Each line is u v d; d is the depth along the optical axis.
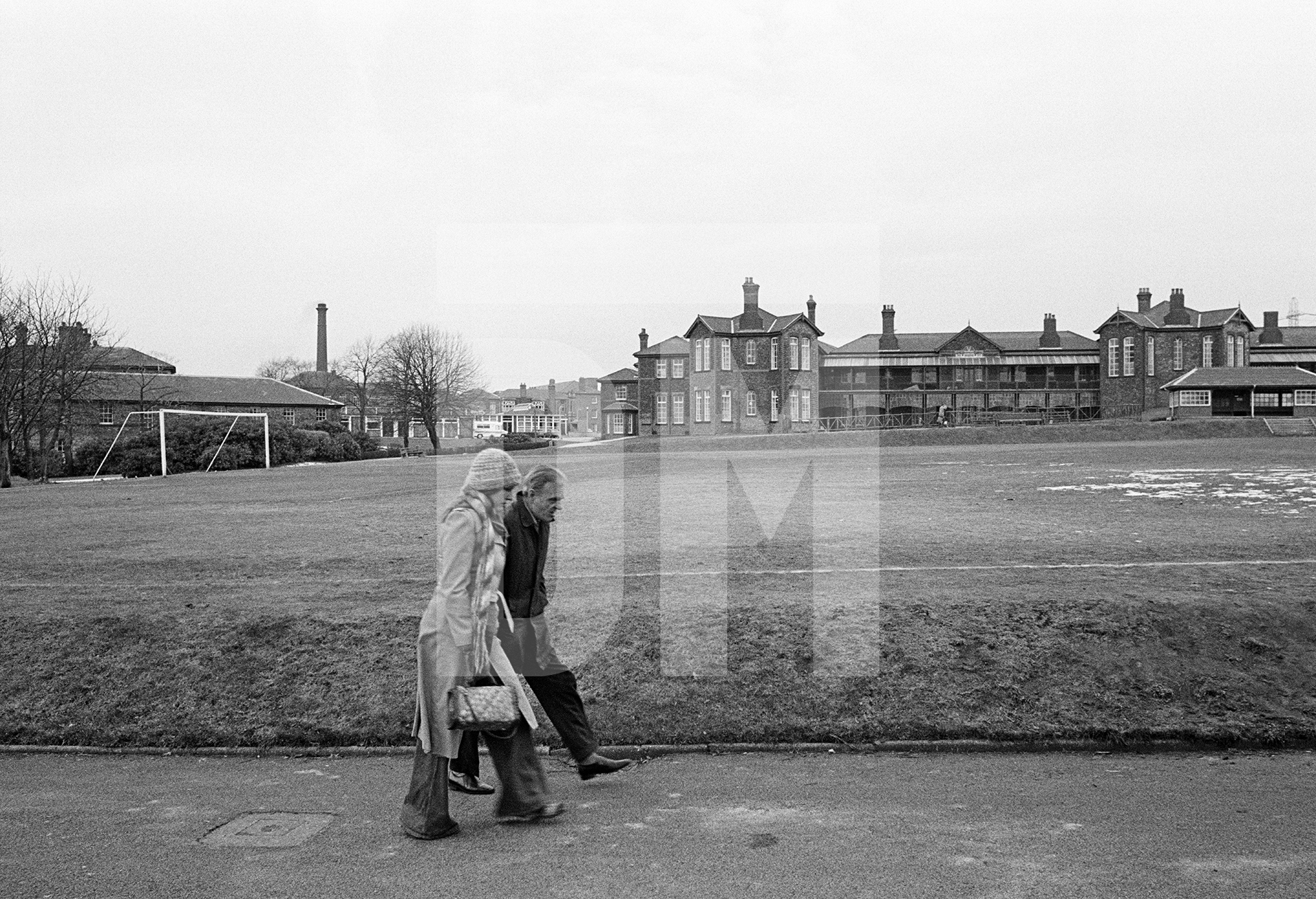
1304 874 5.00
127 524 18.12
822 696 8.01
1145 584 9.96
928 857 5.28
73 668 8.92
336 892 4.96
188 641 9.23
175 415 51.59
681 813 6.08
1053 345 84.88
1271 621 8.66
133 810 6.38
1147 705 7.77
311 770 7.27
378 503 22.03
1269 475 24.44
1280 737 7.34
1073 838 5.54
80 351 50.19
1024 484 23.20
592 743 6.58
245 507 21.50
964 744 7.42
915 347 85.75
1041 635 8.62
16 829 6.03
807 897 4.79
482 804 6.33
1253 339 91.94
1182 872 5.03
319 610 9.86
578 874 5.12
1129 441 49.94
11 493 27.44
